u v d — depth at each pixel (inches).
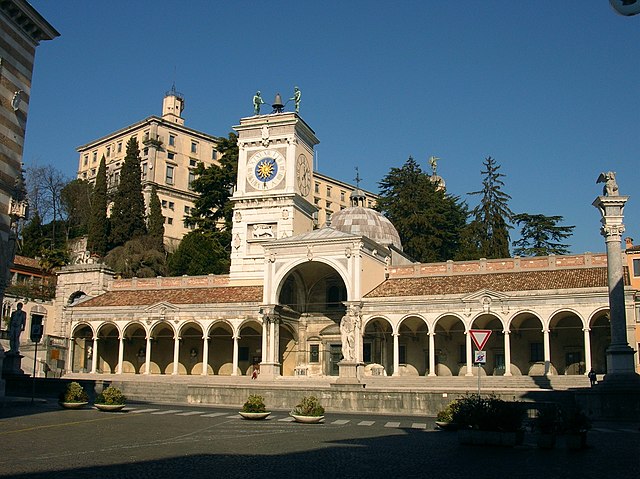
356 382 1617.9
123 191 3838.6
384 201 3976.4
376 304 2309.3
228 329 2716.5
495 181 3907.5
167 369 2807.6
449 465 681.0
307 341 2610.7
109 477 577.0
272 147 2783.0
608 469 663.1
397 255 2810.0
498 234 3735.2
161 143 4840.1
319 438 928.3
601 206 1440.7
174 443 834.8
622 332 1365.7
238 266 2753.4
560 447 844.6
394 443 879.7
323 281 2637.8
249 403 1228.5
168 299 2716.5
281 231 2699.3
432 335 2225.6
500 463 699.4
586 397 1323.8
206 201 3634.4
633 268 2551.7
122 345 2696.9
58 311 3016.7
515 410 866.1
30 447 772.0
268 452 766.5
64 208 4660.4
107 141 5344.5
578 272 2251.5
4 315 2817.4
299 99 2869.1
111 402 1300.4
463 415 876.0
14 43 1459.2
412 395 1494.8
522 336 2324.1
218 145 3703.3
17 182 1475.1
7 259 1476.4
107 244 3782.0
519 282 2239.2
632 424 1211.9
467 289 2262.6
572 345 2252.7
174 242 4722.0
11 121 1451.8
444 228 3922.2
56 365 2726.4
